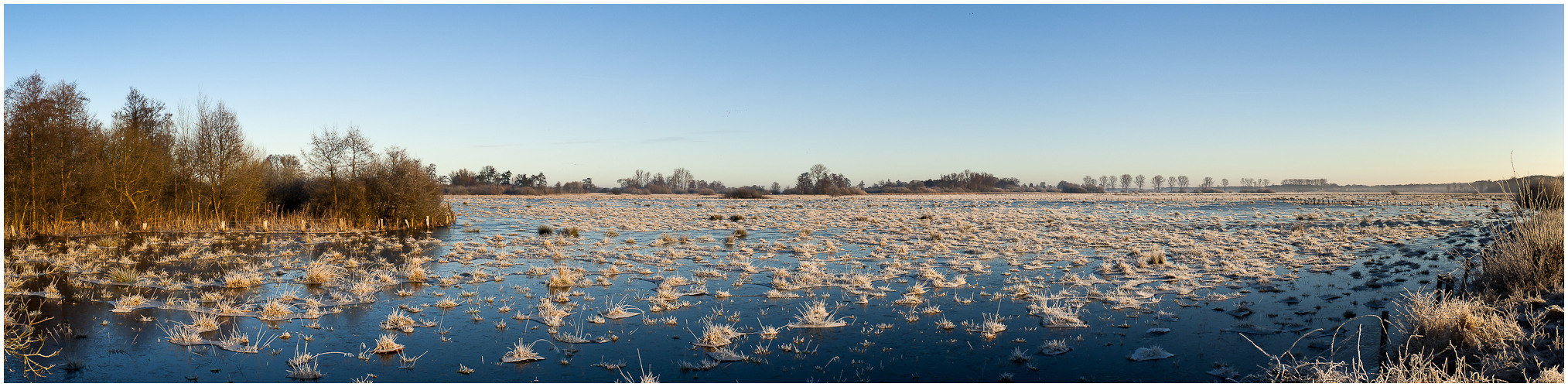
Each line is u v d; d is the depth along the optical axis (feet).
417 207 98.43
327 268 49.49
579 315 35.35
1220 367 26.03
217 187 96.84
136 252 62.03
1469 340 25.30
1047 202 246.27
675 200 265.13
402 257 60.64
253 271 47.85
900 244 73.61
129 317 33.47
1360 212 147.54
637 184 492.13
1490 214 118.11
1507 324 25.84
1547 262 32.45
